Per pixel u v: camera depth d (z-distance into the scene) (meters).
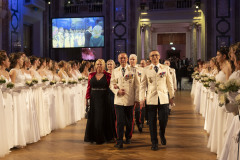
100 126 4.88
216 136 4.20
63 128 6.30
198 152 4.33
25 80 5.00
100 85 4.95
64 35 18.47
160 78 4.44
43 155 4.21
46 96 5.69
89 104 4.95
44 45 19.45
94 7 19.42
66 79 6.73
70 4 20.14
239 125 2.74
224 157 2.96
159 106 4.50
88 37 18.27
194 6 18.94
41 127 5.44
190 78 18.98
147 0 19.75
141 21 19.95
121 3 18.59
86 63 8.19
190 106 9.90
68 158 4.05
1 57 4.39
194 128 6.18
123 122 4.61
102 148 4.62
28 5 16.84
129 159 3.98
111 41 18.67
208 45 18.05
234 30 17.75
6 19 14.71
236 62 3.12
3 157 4.10
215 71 5.79
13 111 4.59
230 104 2.75
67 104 6.66
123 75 4.64
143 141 5.07
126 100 4.59
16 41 15.88
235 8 17.70
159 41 25.33
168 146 4.70
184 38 24.88
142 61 6.63
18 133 4.61
